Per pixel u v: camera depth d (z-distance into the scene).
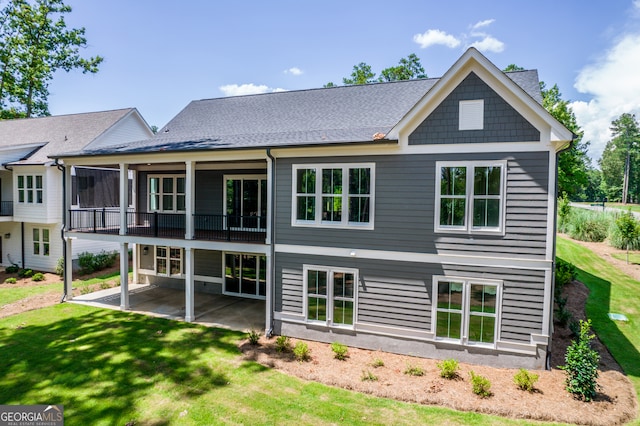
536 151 8.09
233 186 14.80
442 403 6.93
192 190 12.02
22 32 28.27
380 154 9.40
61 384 7.77
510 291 8.41
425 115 8.92
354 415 6.60
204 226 15.26
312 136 10.97
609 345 9.62
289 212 10.50
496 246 8.48
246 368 8.54
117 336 10.55
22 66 28.70
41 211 18.36
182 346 9.82
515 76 11.47
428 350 9.09
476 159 8.54
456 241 8.80
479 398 7.04
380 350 9.55
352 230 9.79
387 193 9.38
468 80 8.54
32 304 13.84
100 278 17.97
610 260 19.11
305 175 10.32
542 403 6.84
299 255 10.42
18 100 30.25
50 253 19.05
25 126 23.81
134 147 13.71
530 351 8.30
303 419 6.48
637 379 7.89
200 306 13.60
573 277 15.48
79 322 11.79
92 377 8.06
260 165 14.07
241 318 12.24
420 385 7.60
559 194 29.77
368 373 8.03
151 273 16.89
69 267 14.28
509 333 8.45
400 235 9.29
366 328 9.67
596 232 23.92
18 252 20.17
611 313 11.91
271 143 10.48
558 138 7.79
